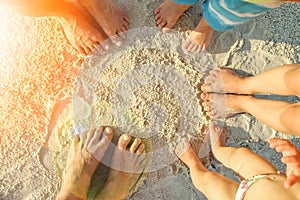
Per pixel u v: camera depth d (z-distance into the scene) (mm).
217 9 823
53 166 1093
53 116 1102
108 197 1057
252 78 1021
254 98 1042
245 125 1094
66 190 1027
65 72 1103
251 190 855
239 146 1096
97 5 1009
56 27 1099
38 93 1103
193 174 1033
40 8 880
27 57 1105
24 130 1100
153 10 1094
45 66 1104
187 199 1088
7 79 1103
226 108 1078
